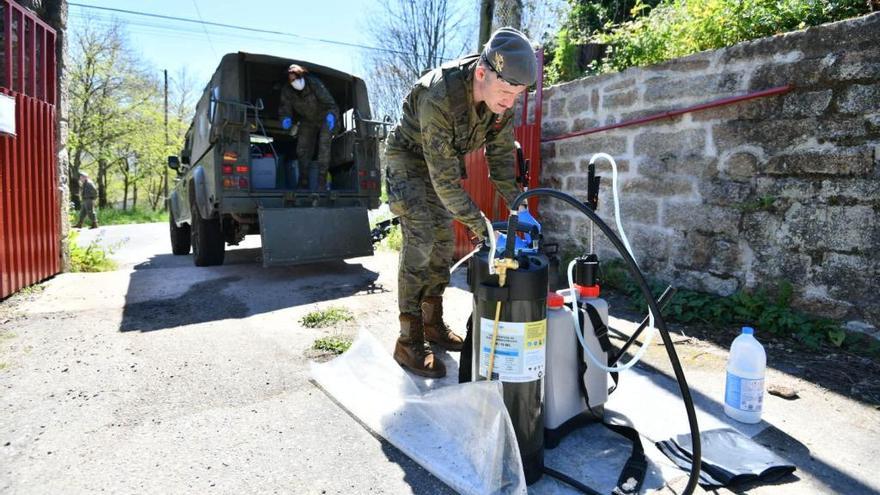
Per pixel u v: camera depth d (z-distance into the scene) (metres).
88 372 2.68
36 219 4.67
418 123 2.54
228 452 1.94
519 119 5.60
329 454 1.94
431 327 3.09
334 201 5.49
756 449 1.91
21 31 4.41
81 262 5.88
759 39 3.37
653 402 2.37
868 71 2.86
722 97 3.59
